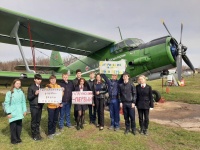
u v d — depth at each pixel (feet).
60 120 15.57
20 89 12.99
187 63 28.19
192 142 12.68
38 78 13.30
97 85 15.92
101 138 13.52
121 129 15.60
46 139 13.37
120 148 11.79
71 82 16.05
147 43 26.32
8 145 12.34
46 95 13.55
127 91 14.48
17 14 21.99
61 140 13.19
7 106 12.23
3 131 15.07
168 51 24.18
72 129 15.56
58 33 27.35
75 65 37.45
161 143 12.58
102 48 31.89
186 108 24.35
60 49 32.55
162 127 15.79
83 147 11.94
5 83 22.33
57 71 46.11
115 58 29.48
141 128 14.55
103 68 16.52
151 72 25.82
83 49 32.71
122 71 16.06
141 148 11.79
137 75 26.76
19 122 12.80
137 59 26.13
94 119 17.04
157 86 61.67
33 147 12.03
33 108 13.21
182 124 17.16
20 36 26.94
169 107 25.03
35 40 28.76
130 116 14.37
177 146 12.10
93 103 16.16
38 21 23.73
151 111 22.66
